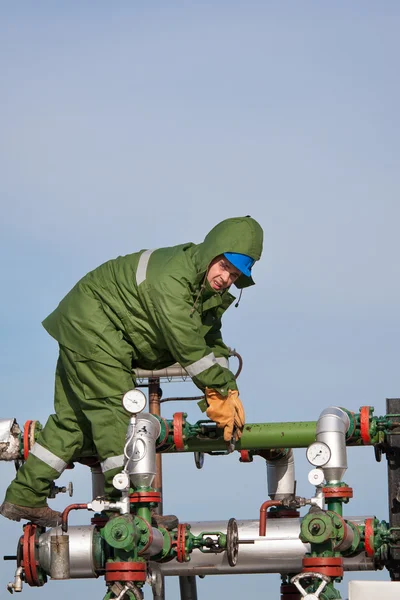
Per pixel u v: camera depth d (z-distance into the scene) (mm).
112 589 17047
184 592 22625
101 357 18891
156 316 18484
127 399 17797
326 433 18344
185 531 18938
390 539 18828
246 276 19156
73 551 18500
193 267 18562
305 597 16891
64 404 20016
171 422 19641
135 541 17016
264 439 19703
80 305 19141
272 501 18594
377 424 19562
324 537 17141
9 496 19750
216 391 18422
